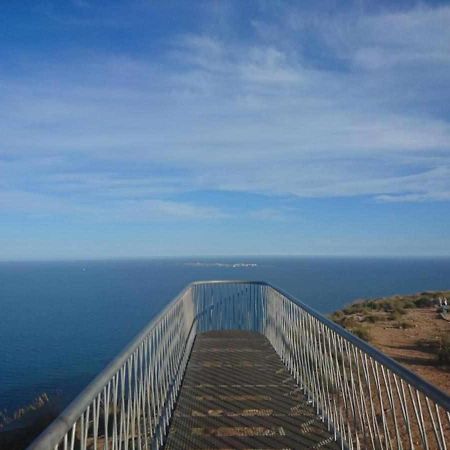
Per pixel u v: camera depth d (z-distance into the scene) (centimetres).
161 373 534
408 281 12206
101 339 4897
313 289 9469
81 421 242
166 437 490
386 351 1010
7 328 6397
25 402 2169
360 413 417
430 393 237
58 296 12525
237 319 1146
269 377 711
